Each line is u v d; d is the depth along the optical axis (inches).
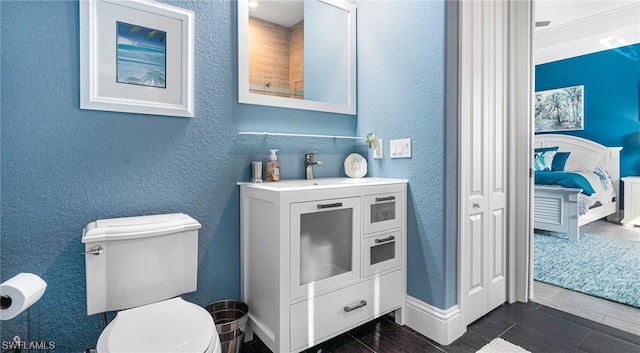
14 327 52.8
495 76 82.5
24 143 52.5
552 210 150.2
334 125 87.9
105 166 58.8
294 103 80.3
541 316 80.1
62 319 56.2
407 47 76.6
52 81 54.3
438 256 70.7
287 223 58.3
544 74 215.6
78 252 57.1
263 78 76.3
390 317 82.0
